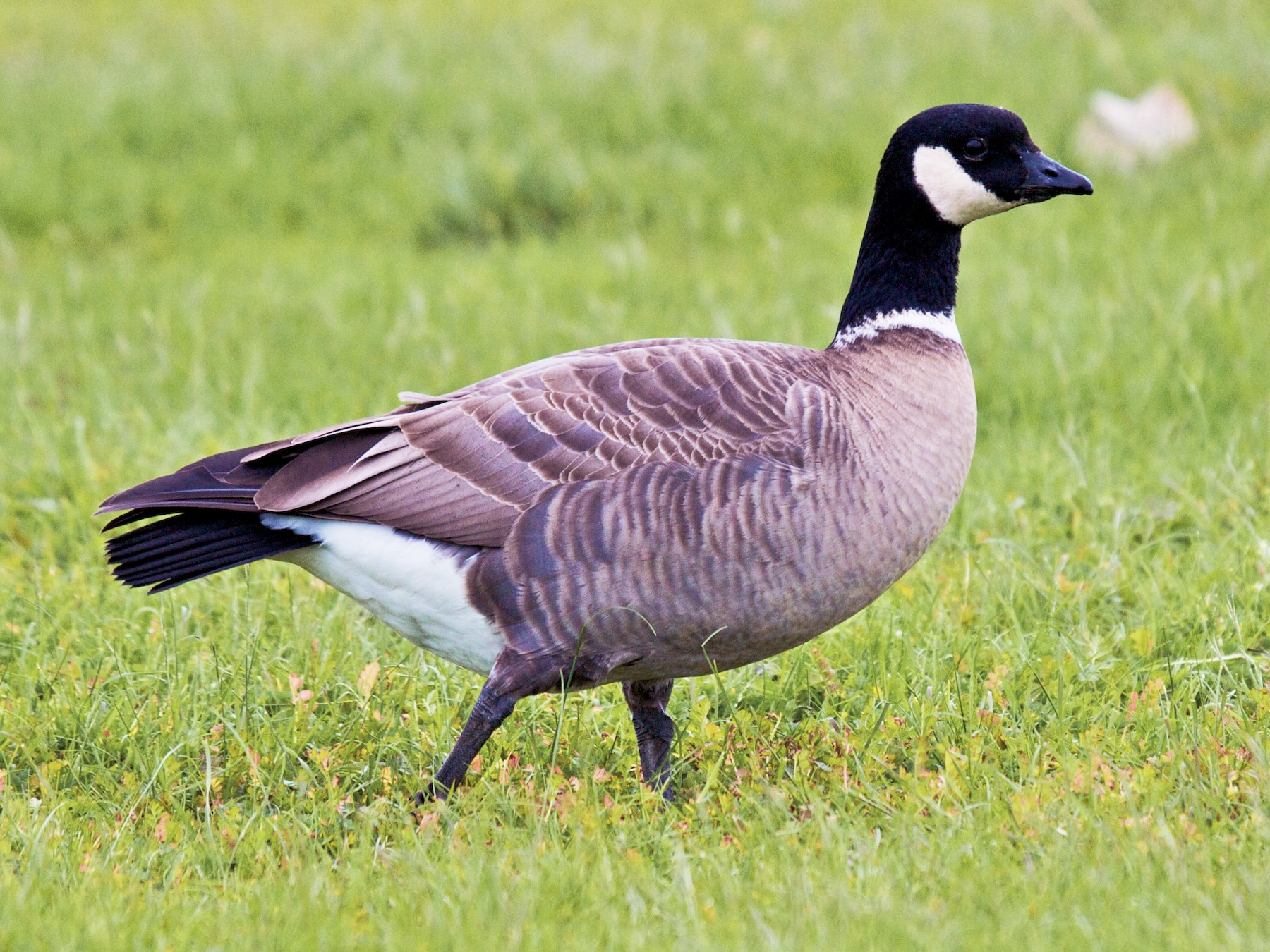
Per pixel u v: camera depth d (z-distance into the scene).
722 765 9.13
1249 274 16.83
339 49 27.16
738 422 8.32
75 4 33.03
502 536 8.27
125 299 18.25
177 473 8.70
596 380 8.59
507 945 6.82
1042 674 9.94
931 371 9.05
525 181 22.00
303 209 22.16
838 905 7.01
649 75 25.33
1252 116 22.94
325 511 8.51
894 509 8.54
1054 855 7.46
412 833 8.09
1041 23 27.61
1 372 15.72
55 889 7.51
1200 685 9.68
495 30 28.66
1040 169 9.36
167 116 24.38
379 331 16.94
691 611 8.26
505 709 8.41
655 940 6.90
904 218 9.37
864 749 9.09
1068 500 12.59
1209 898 6.96
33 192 21.92
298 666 10.28
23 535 12.66
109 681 9.97
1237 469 12.88
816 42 27.83
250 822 8.28
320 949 6.85
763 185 22.11
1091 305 16.45
